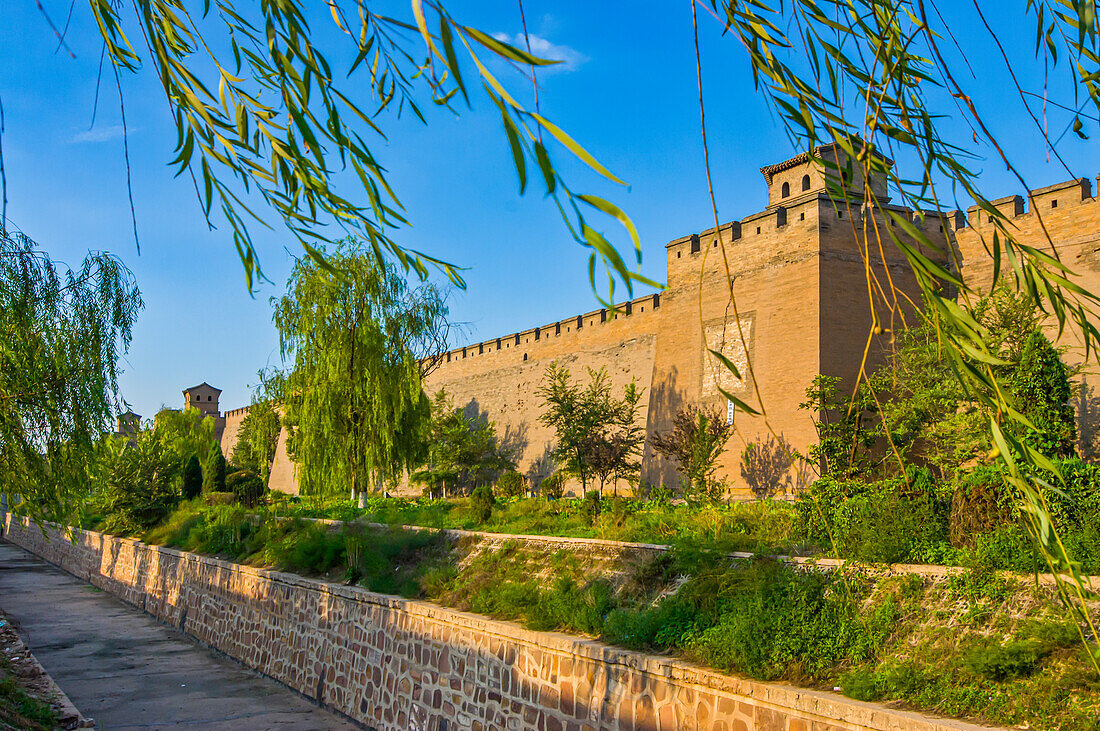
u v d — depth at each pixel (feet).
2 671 39.37
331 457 87.20
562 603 37.40
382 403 87.20
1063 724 20.99
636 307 120.47
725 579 32.94
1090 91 7.20
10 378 49.16
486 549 51.13
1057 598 25.17
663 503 59.36
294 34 7.34
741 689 26.55
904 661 26.05
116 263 59.88
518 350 144.56
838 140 7.04
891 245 77.41
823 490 38.17
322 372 86.84
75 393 54.03
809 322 79.92
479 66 4.91
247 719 47.21
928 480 35.22
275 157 8.14
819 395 71.46
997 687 23.09
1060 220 70.49
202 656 64.23
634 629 33.22
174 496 105.70
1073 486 29.07
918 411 62.80
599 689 31.89
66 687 54.44
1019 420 6.67
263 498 111.45
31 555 138.72
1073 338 66.03
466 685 39.04
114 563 96.43
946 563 30.09
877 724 22.54
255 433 113.91
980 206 7.13
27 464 50.06
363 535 56.39
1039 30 7.70
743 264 89.04
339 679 49.06
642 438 101.45
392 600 45.68
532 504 63.93
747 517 42.34
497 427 142.72
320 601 52.90
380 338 88.69
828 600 30.04
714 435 80.53
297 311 88.84
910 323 75.92
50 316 53.01
